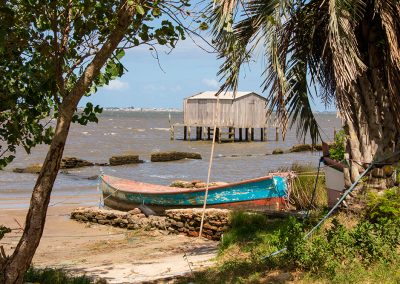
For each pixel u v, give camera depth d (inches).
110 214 691.4
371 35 416.5
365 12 413.4
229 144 2488.9
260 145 2468.0
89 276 407.2
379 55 417.4
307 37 446.9
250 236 461.7
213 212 561.3
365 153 423.2
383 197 400.5
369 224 357.4
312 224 433.4
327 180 519.8
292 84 453.4
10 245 574.2
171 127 2743.6
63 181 1237.7
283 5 363.3
